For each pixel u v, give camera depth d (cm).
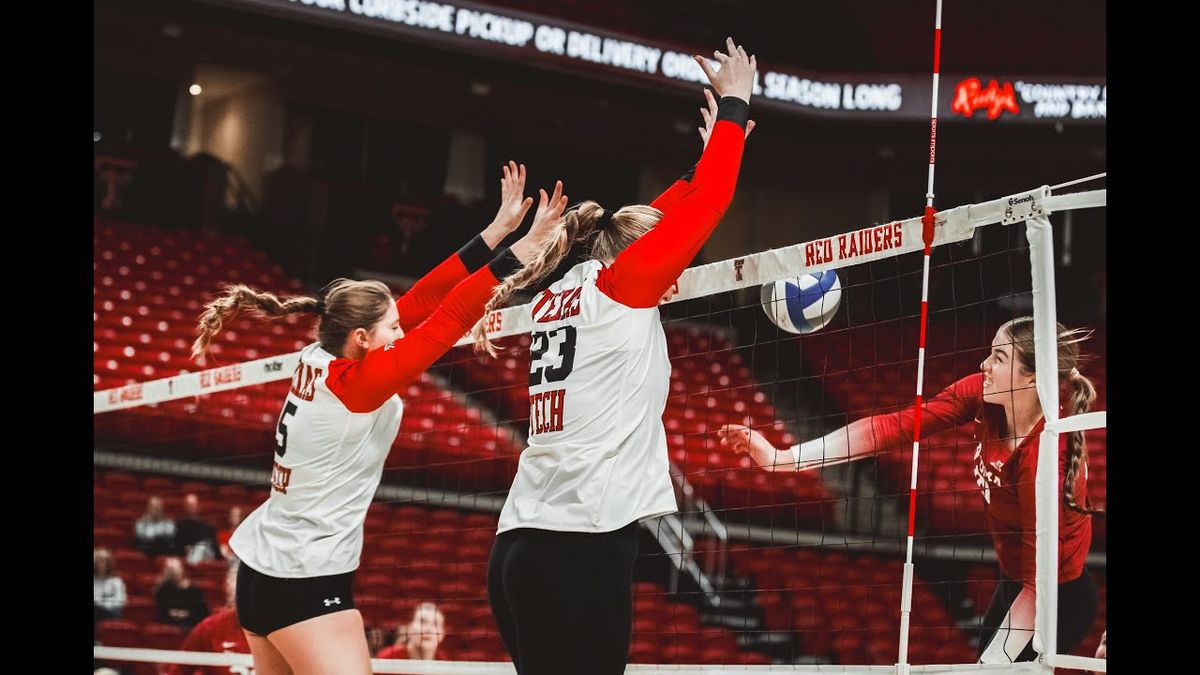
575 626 265
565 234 289
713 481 1296
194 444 1168
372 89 1736
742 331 1717
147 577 985
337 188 1731
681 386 1552
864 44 1888
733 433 395
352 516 332
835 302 369
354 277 1719
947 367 1596
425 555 1128
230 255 1656
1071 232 1775
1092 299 1739
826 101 1700
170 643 873
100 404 601
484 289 309
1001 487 427
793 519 1277
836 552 1245
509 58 1533
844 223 1859
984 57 1831
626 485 276
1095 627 1123
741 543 1248
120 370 1284
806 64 1889
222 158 1756
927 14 1869
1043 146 1716
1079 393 416
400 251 1753
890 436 415
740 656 1033
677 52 1633
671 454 1347
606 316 283
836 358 1630
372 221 1756
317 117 1759
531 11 1708
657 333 291
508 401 1428
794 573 1155
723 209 282
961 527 1217
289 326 1503
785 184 1877
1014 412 418
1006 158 1761
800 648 1080
